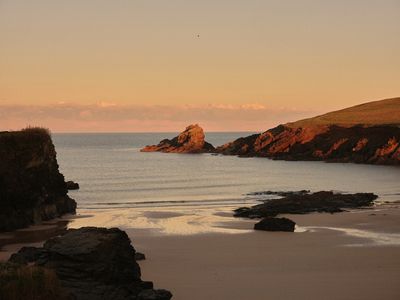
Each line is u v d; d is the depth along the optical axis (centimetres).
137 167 14012
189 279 3169
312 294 2859
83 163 15550
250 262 3597
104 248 2692
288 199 6475
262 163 14712
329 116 18975
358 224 5116
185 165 14538
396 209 6144
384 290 2928
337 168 12888
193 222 5353
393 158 13725
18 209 5222
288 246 4103
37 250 3466
